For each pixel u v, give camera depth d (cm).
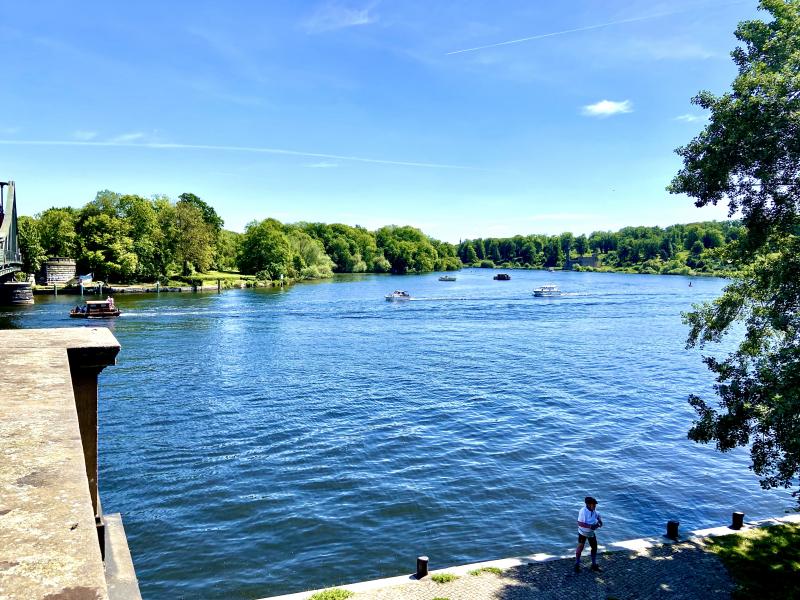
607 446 2947
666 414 3506
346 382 4203
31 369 538
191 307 9144
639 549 1795
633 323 7731
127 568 855
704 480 2566
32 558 205
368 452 2795
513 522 2142
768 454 1695
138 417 3316
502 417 3381
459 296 12038
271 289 13462
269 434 3036
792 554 1755
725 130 1622
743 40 1827
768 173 1573
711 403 3744
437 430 3133
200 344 5744
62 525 235
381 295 11969
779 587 1573
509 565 1694
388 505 2250
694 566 1689
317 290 13375
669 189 1808
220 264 16400
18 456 308
